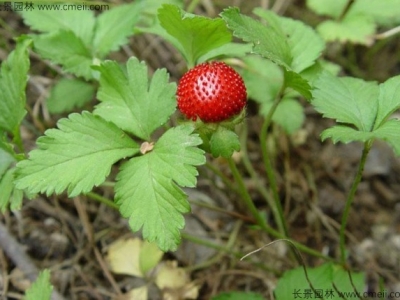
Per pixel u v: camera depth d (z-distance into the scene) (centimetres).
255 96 15
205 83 9
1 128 12
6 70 12
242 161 17
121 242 15
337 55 19
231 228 16
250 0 20
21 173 9
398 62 19
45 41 13
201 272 15
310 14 20
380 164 17
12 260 14
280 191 17
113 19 14
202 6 19
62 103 15
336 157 18
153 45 18
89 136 10
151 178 9
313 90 10
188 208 9
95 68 10
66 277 14
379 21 17
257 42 10
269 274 15
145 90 10
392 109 10
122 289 14
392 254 16
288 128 15
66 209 15
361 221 16
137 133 10
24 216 15
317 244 16
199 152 9
